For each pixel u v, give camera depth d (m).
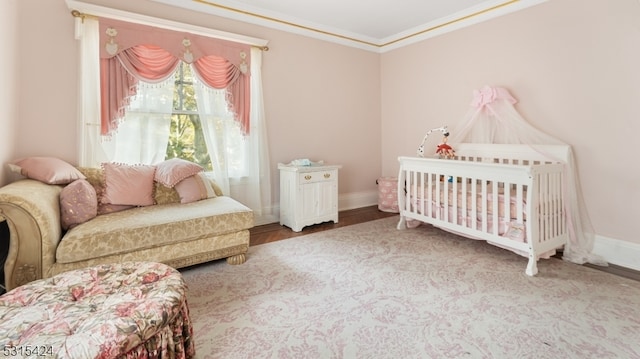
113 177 2.57
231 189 3.52
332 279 2.27
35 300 1.28
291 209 3.56
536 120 3.06
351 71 4.47
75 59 2.67
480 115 3.45
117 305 1.23
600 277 2.28
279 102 3.83
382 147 4.82
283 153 3.92
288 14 3.70
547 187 2.48
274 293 2.07
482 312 1.83
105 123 2.74
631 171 2.51
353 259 2.65
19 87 2.46
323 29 4.07
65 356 0.96
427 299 1.98
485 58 3.46
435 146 4.06
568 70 2.82
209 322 1.74
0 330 1.07
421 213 3.29
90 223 2.14
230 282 2.23
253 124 3.59
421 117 4.23
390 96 4.66
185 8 3.16
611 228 2.62
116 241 2.04
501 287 2.13
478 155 3.40
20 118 2.49
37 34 2.53
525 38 3.11
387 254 2.76
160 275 1.50
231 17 3.42
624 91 2.51
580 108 2.76
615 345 1.52
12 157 2.36
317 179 3.65
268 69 3.71
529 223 2.33
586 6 2.69
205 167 3.36
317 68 4.13
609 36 2.57
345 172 4.52
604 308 1.86
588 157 2.72
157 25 2.95
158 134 3.03
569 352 1.48
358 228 3.59
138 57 2.85
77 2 2.59
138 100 2.94
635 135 2.47
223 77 3.31
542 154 2.86
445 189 2.98
